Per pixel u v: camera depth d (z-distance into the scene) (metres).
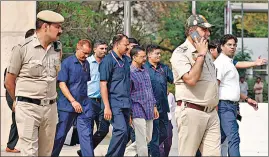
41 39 10.64
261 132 18.53
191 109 10.54
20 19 16.62
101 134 15.12
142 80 13.58
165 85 14.80
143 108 13.54
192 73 10.27
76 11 19.38
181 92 10.60
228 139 12.91
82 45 13.82
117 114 12.95
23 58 10.55
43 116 10.69
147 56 14.80
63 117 13.58
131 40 14.77
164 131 14.76
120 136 12.89
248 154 16.98
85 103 13.80
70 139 16.41
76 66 13.72
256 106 14.04
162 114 14.68
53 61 10.77
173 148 17.73
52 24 10.62
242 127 18.56
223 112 12.91
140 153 13.53
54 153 13.57
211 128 10.74
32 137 10.59
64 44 19.17
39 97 10.60
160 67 14.85
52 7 18.89
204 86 10.52
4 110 16.62
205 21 10.53
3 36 16.59
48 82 10.66
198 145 10.73
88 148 13.65
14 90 10.71
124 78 13.09
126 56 14.48
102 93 12.96
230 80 12.98
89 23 19.64
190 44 10.60
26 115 10.55
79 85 13.73
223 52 13.16
